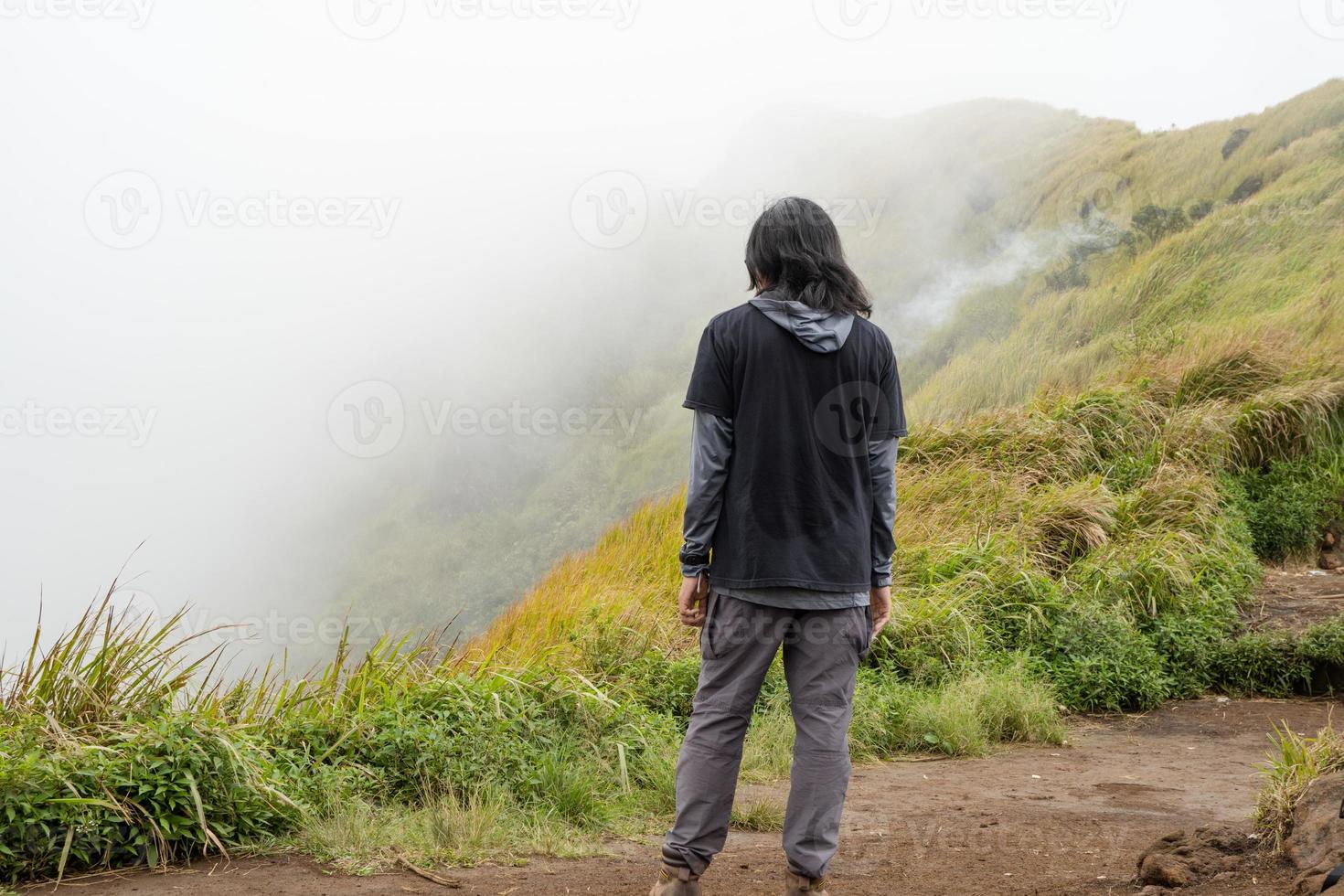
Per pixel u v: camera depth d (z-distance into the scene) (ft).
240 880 9.69
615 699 16.98
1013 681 20.54
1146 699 21.91
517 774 12.99
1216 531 28.73
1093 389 36.94
